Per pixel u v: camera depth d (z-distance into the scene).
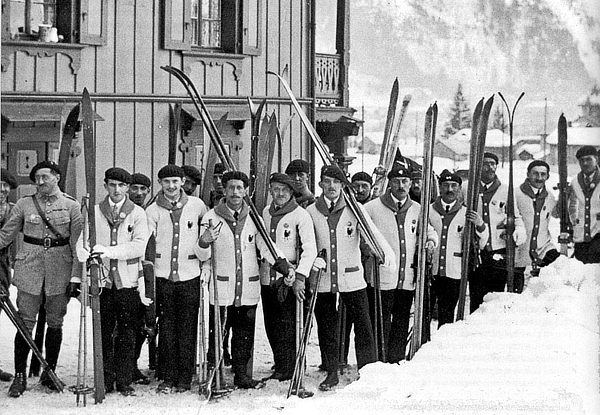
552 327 8.91
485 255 9.77
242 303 7.96
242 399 7.66
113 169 7.76
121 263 7.72
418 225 8.78
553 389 7.63
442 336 8.81
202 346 7.87
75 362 8.90
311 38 16.06
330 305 8.22
